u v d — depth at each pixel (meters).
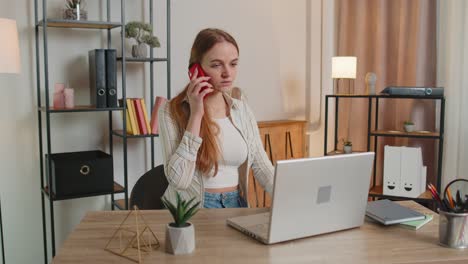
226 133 2.11
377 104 3.83
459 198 1.52
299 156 3.98
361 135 4.03
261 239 1.49
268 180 2.20
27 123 2.98
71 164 2.73
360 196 1.63
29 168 3.01
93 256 1.37
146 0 3.29
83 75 3.12
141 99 3.05
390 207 1.82
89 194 2.80
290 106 4.11
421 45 3.74
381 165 3.99
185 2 3.46
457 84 3.58
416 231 1.63
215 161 2.02
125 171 2.93
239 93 2.33
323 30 4.20
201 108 1.88
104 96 2.84
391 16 3.86
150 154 3.43
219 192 2.08
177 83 3.48
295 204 1.48
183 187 1.88
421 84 3.77
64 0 3.01
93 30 3.13
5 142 2.93
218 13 3.62
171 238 1.39
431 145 3.84
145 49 3.08
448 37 3.57
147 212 1.83
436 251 1.43
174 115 2.02
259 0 3.83
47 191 2.89
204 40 1.96
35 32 2.91
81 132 3.16
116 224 1.67
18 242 3.03
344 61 3.64
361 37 3.96
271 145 3.72
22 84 2.94
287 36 4.02
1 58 2.33
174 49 3.45
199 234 1.57
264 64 3.91
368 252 1.42
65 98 2.83
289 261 1.34
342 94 3.99
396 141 3.96
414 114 3.83
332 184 1.55
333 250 1.44
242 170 2.19
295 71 4.10
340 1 4.06
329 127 4.30
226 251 1.42
